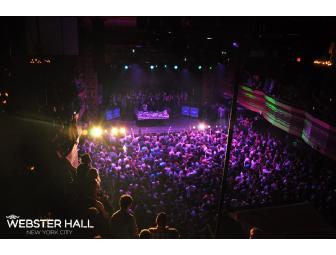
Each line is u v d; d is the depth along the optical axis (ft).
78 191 22.70
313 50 72.69
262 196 46.73
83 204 21.53
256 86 77.87
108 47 84.07
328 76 69.26
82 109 71.26
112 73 120.88
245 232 18.74
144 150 67.15
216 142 73.15
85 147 65.05
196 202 45.52
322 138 50.24
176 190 47.98
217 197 46.11
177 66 108.58
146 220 40.19
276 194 46.65
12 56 50.08
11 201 22.88
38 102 44.73
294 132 60.23
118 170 52.65
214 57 84.28
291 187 49.29
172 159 63.00
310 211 20.52
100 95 100.42
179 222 39.04
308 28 61.62
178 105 116.67
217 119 106.52
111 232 18.44
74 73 65.05
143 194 45.88
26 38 47.98
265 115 72.54
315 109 54.49
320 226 19.07
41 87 48.08
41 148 31.40
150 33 78.07
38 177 26.61
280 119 64.90
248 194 47.06
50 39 48.78
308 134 54.70
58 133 37.99
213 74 109.81
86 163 24.35
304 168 55.57
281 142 75.05
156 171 56.34
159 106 114.62
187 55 87.15
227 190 49.06
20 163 28.19
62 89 52.42
